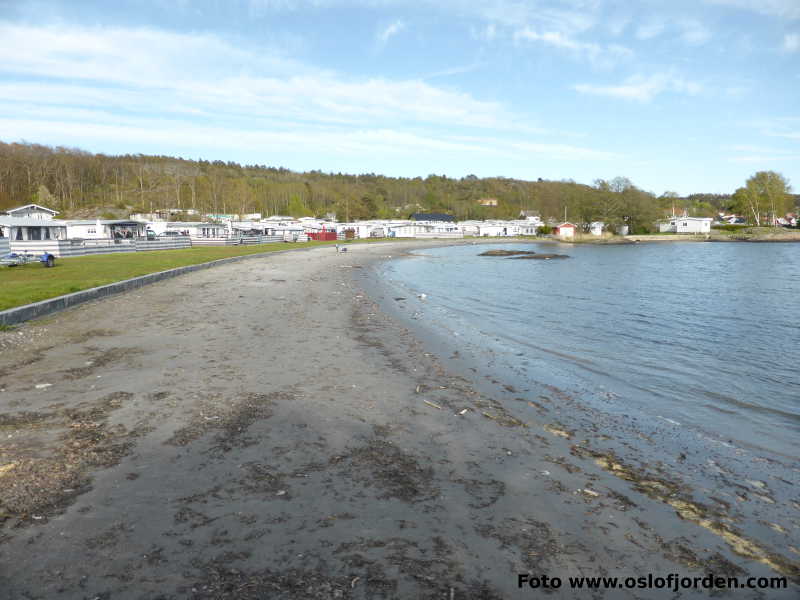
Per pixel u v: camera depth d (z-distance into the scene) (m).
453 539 3.99
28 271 23.89
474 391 8.59
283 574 3.39
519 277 36.22
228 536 3.81
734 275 38.00
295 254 53.28
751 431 7.27
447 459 5.62
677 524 4.54
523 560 3.78
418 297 23.31
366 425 6.48
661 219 136.12
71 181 127.62
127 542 3.67
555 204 155.25
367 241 99.31
